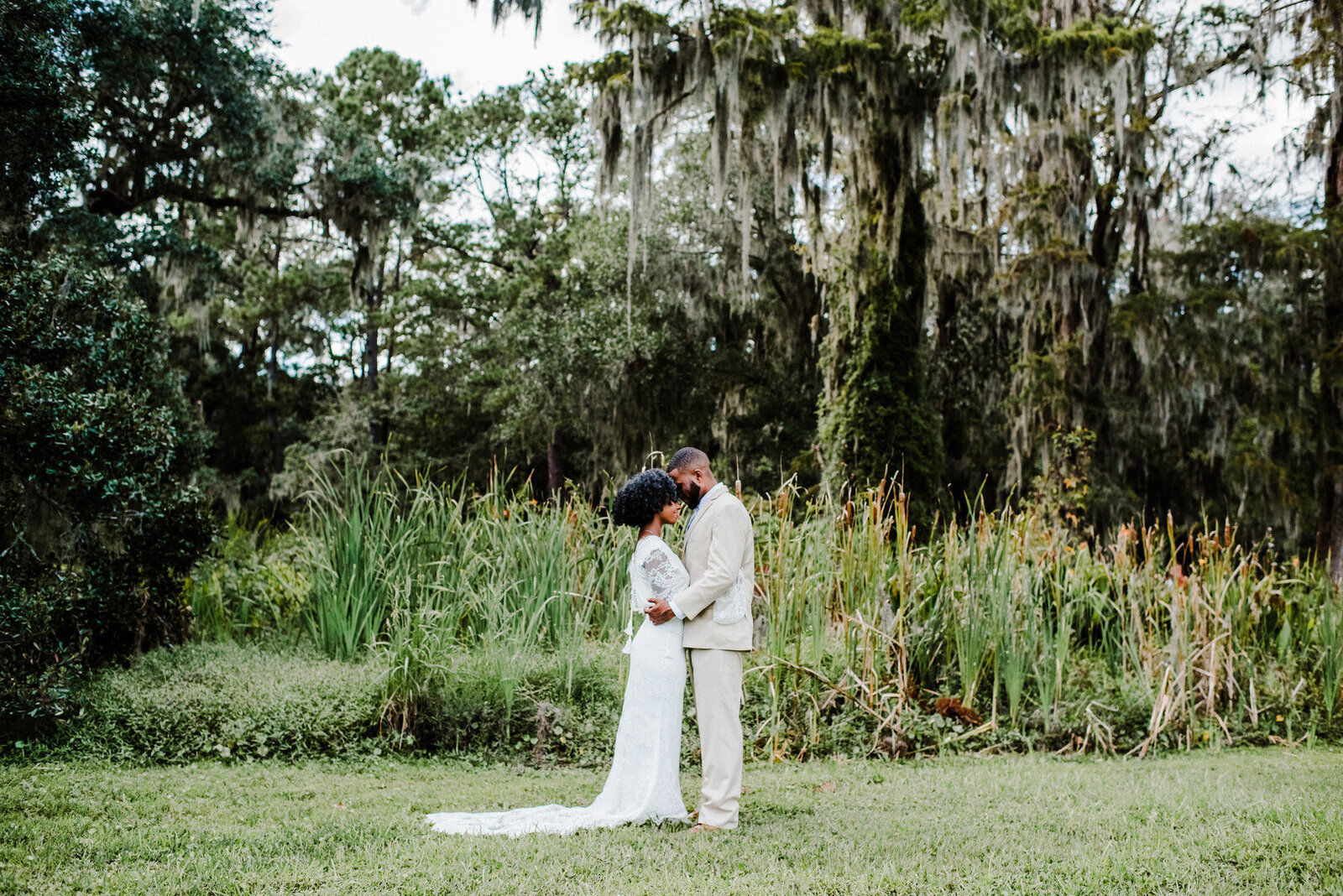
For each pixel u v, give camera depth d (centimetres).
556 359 2306
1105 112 1986
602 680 656
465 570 749
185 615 800
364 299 3170
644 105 1526
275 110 1530
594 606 786
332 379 3500
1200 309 1769
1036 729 662
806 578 665
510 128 3019
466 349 2883
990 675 691
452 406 3012
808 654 662
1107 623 747
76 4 941
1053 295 1914
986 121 1543
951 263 1997
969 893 317
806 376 2345
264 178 1549
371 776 539
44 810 432
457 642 704
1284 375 1761
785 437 2272
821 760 607
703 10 1520
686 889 316
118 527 676
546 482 2947
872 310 1680
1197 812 434
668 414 2312
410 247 3159
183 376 1112
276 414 3238
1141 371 2025
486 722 606
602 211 1606
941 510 1680
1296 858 352
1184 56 1959
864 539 709
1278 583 831
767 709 636
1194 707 683
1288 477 1702
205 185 1571
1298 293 1783
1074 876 335
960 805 466
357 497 804
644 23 1496
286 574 913
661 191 2262
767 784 530
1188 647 688
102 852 361
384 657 685
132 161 1446
